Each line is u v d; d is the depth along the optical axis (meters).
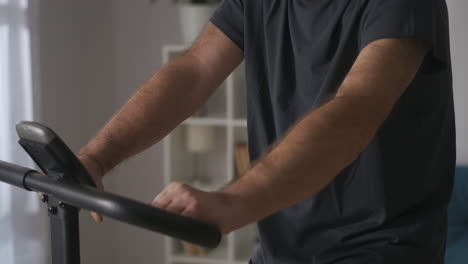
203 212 0.77
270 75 1.35
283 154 0.87
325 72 1.25
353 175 1.21
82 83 3.48
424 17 1.05
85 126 3.52
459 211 2.77
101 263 3.70
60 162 0.90
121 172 3.75
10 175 0.94
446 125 1.26
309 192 0.87
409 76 1.04
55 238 0.94
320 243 1.28
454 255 2.51
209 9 3.19
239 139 3.42
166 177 3.27
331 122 0.91
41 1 3.17
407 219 1.22
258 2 1.37
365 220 1.23
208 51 1.40
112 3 3.65
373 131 0.94
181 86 1.31
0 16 2.77
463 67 2.98
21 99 2.85
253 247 3.42
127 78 3.68
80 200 0.80
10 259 2.85
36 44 2.92
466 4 2.94
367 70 1.00
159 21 3.60
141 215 0.71
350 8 1.20
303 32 1.28
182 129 3.41
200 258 3.25
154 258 3.74
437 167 1.26
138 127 1.23
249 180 0.83
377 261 1.20
